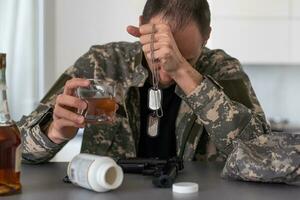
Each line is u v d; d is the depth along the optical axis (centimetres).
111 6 293
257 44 280
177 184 81
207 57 136
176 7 110
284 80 318
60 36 291
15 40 284
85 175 79
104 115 95
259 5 278
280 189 82
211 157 124
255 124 107
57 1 289
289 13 280
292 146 88
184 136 124
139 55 127
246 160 87
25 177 92
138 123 127
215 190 81
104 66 131
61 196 76
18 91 285
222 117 105
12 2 282
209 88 105
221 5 276
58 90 120
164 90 125
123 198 75
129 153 123
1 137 77
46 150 105
